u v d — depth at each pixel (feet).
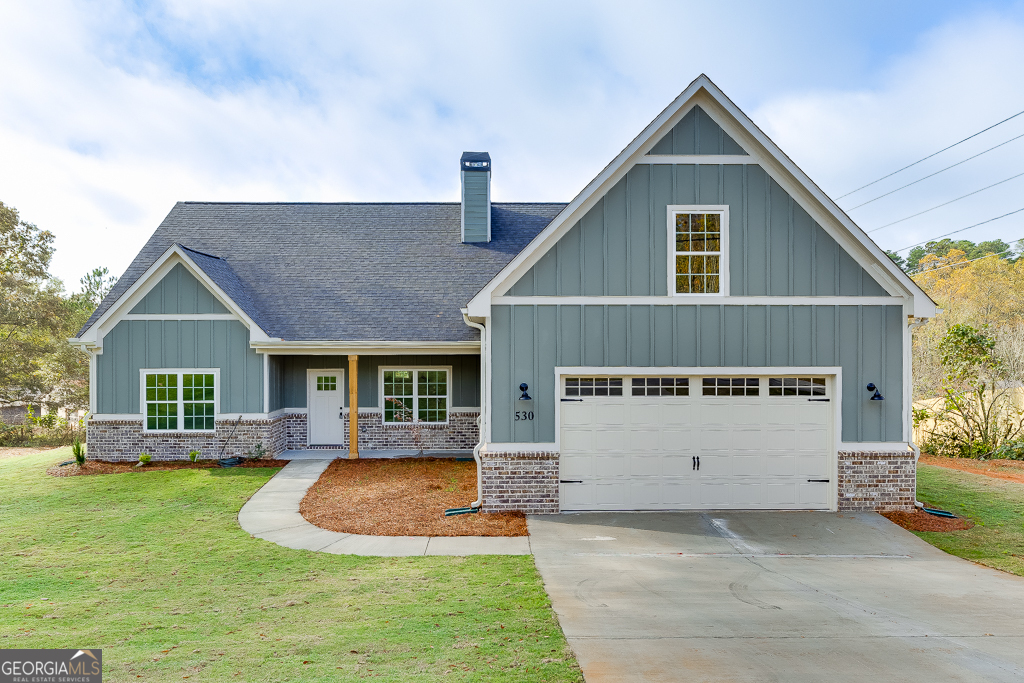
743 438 33.35
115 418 46.09
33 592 21.01
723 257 32.55
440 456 48.29
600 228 32.53
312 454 48.91
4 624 18.06
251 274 50.78
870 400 32.78
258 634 17.26
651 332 32.60
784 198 32.55
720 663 15.56
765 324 32.63
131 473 42.16
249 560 24.75
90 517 31.37
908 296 32.45
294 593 20.94
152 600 20.22
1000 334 64.85
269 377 47.21
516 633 17.40
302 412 51.19
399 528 29.68
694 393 33.24
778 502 33.32
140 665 15.15
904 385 32.78
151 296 46.34
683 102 31.76
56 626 17.89
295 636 17.10
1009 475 43.68
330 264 52.29
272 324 46.68
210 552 25.80
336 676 14.57
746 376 32.91
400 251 54.03
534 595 20.77
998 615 19.48
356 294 49.57
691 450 33.24
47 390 91.71
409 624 18.04
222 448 46.47
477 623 18.16
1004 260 106.63
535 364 32.55
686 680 14.60
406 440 51.06
